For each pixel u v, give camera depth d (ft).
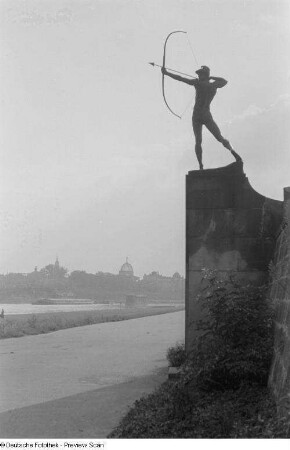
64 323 107.96
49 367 51.13
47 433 27.40
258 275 44.14
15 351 64.69
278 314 33.83
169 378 39.68
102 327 104.53
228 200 45.47
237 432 22.33
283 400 23.84
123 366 51.37
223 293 39.27
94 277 642.22
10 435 27.14
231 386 33.47
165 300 575.38
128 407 32.24
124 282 642.22
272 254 44.19
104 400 35.83
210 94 47.19
